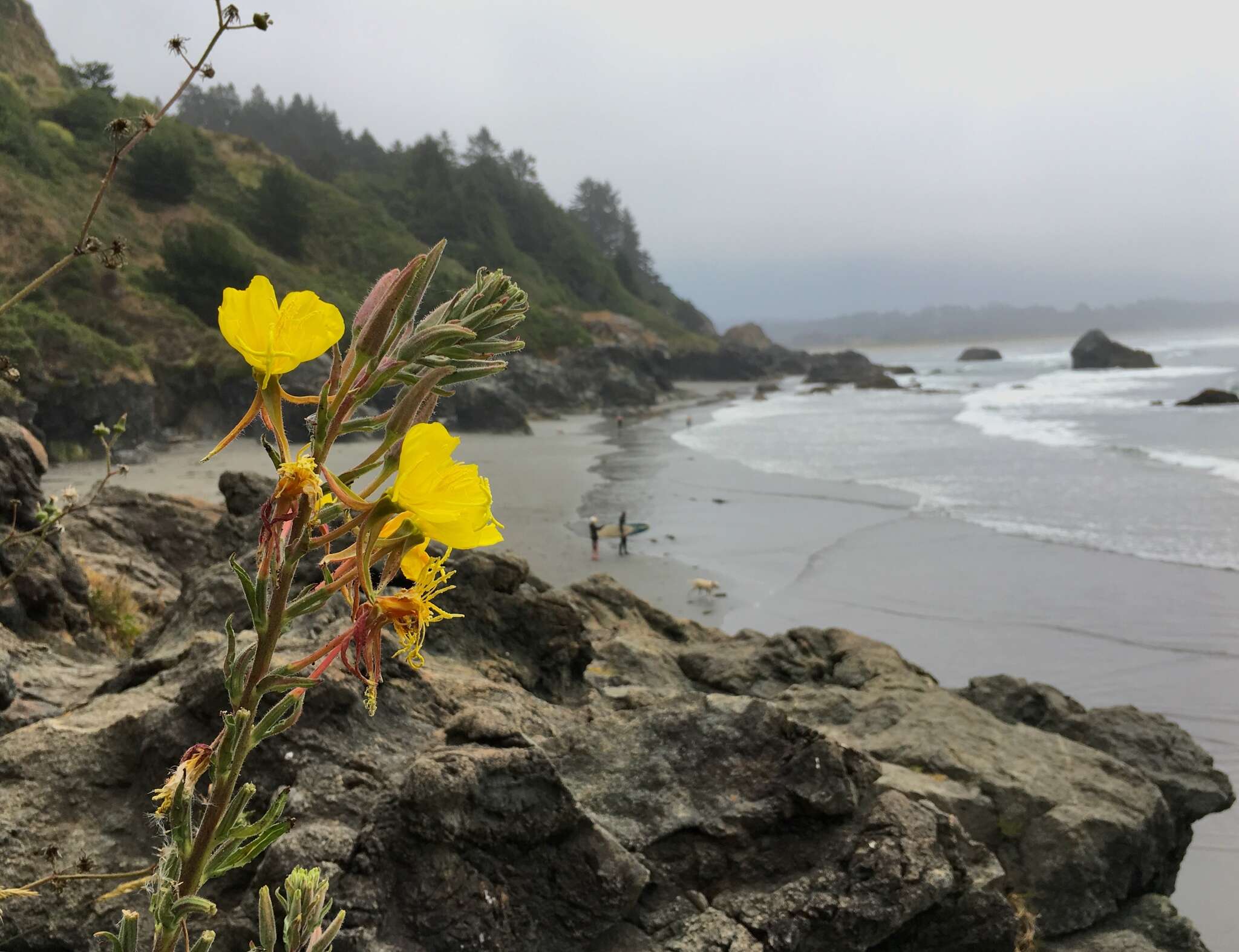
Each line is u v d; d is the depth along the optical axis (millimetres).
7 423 8234
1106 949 5566
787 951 4012
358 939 3307
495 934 3535
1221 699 12297
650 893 4148
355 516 1046
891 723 7012
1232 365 93438
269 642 1021
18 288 41719
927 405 60875
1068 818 5898
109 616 9148
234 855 1069
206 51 2156
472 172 107562
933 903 4250
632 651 7867
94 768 4020
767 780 4547
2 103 52031
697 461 37469
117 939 1047
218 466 34031
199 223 53312
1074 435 39875
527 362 64125
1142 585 17625
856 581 18781
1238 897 7668
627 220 153500
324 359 36062
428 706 4641
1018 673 13586
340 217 75562
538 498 29656
